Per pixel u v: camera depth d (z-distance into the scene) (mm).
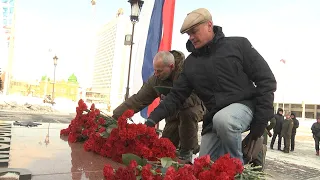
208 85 2266
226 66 2170
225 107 2146
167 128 3543
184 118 3148
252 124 2148
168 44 5238
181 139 3232
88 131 2959
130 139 2232
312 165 9133
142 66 5340
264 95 2104
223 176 1351
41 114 20719
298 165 8969
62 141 3141
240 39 2232
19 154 2381
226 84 2170
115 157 2377
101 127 2764
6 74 35750
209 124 2320
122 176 1631
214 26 2279
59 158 2348
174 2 5293
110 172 1712
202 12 2213
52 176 1857
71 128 3340
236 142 2035
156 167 1750
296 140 18875
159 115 2461
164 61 2986
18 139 3090
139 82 5363
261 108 2104
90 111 3121
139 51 5430
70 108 28328
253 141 2193
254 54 2178
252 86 2205
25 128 4070
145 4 5457
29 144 2846
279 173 7633
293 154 11430
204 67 2248
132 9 9266
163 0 5301
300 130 30203
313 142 17953
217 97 2199
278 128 12359
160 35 5273
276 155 10820
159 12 5281
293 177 7273
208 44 2229
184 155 3221
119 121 2303
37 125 4492
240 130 2043
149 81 3361
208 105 2314
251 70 2178
